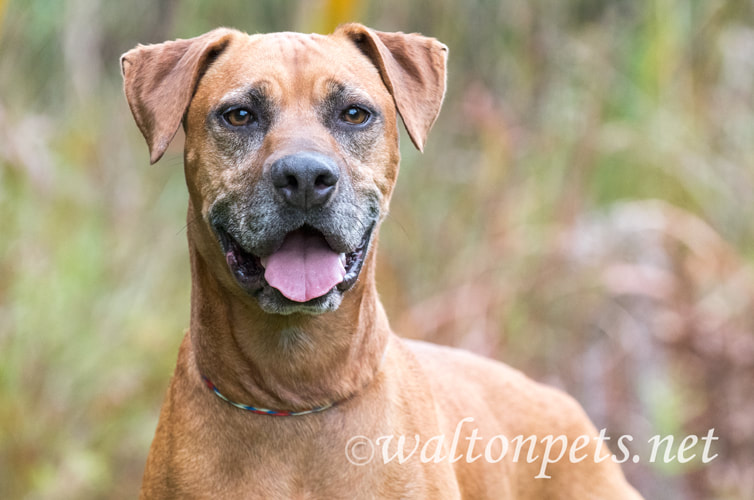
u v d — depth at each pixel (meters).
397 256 11.02
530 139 11.53
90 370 9.80
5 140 9.85
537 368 10.73
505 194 11.06
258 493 5.64
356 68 6.03
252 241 5.51
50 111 11.41
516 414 7.00
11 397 9.30
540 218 11.02
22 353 9.58
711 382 10.27
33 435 9.28
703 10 12.12
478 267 10.77
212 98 5.84
